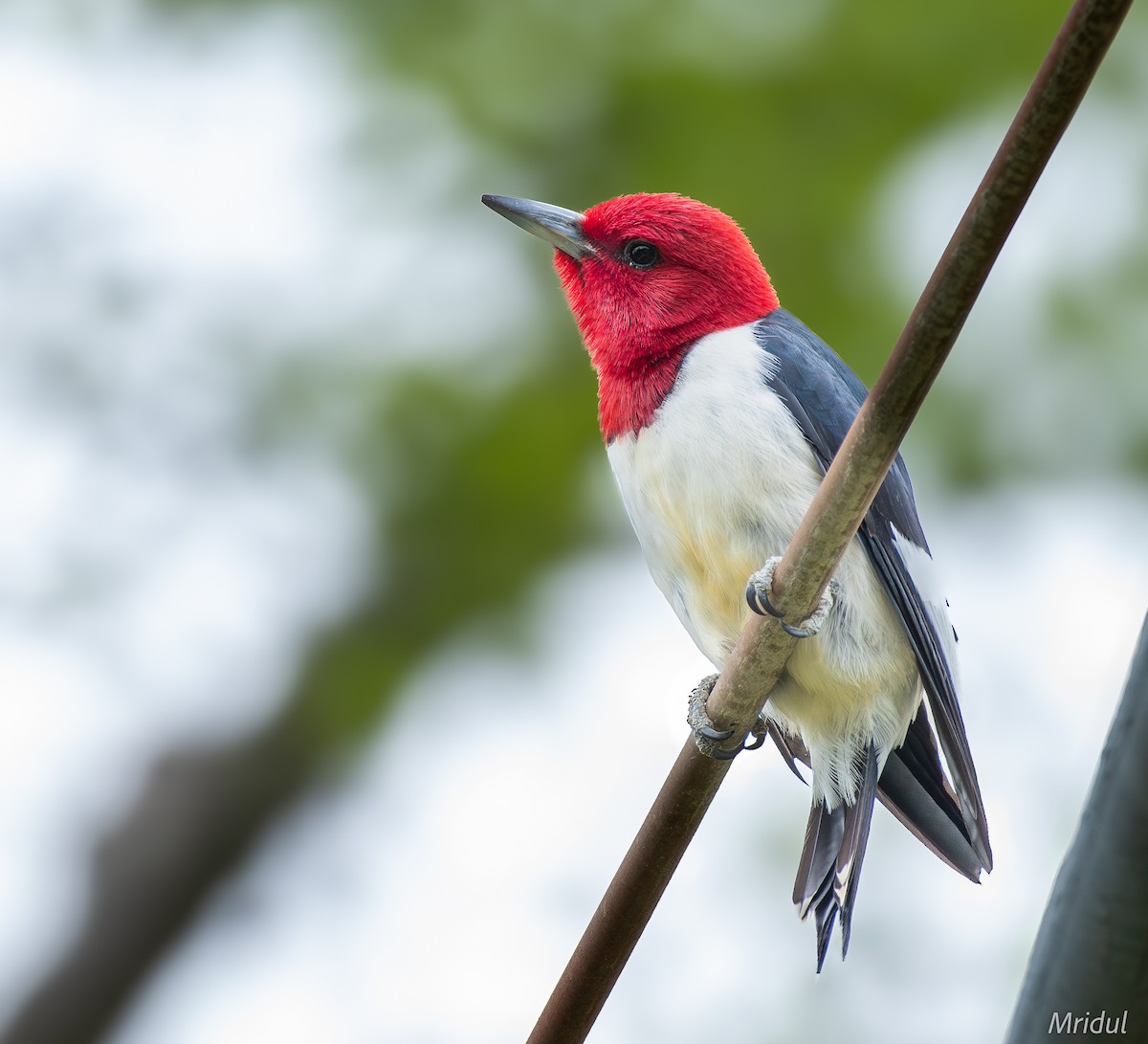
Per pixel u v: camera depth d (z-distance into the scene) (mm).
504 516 12141
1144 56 11500
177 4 11617
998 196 4262
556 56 11688
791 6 11875
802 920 7086
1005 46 11727
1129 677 3516
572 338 11844
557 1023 5359
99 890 12859
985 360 11320
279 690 12539
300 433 11734
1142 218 11250
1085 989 3561
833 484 5035
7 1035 12773
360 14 11695
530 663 11828
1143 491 11133
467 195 11633
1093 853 3557
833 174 11766
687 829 5441
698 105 11773
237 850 12875
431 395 11711
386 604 12328
